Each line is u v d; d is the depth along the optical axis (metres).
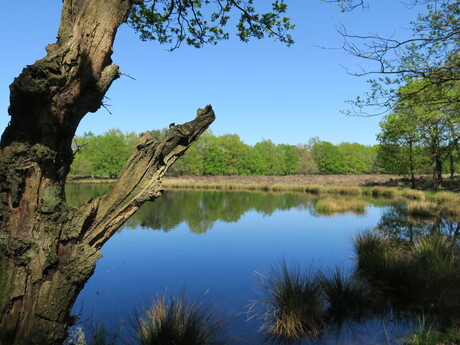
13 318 1.31
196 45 3.35
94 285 6.30
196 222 14.06
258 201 23.66
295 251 8.68
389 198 22.67
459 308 4.10
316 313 4.27
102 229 1.56
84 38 1.43
